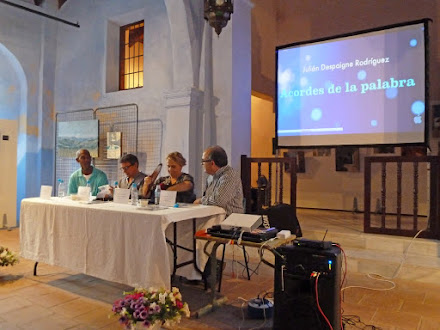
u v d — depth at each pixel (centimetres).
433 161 410
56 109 708
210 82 534
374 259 407
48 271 401
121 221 294
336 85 508
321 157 753
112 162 625
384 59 475
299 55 536
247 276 391
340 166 729
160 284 268
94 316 285
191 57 521
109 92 641
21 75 686
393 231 432
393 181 672
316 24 732
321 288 230
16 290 342
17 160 685
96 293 335
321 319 230
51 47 703
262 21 704
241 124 538
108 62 643
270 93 738
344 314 293
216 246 295
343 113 503
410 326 272
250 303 292
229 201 335
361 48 491
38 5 698
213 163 340
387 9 677
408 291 348
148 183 361
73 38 688
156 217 272
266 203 518
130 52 646
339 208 732
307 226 514
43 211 357
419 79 453
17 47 666
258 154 805
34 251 365
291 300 238
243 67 543
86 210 318
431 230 412
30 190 689
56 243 343
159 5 586
